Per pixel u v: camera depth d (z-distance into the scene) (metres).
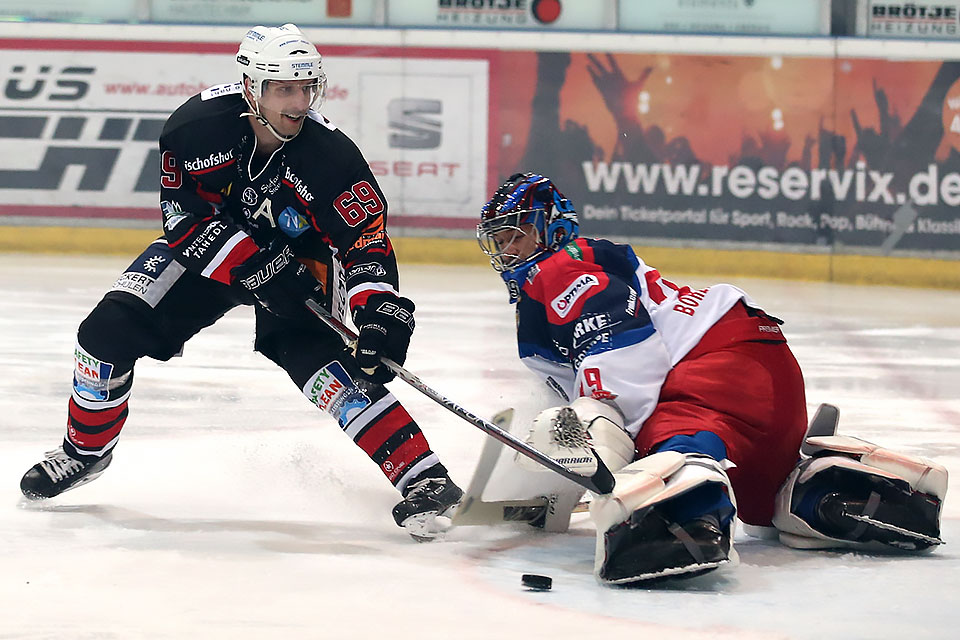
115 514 9.51
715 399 8.24
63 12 31.03
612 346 8.22
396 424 9.06
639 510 7.44
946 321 23.14
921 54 29.09
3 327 19.62
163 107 30.28
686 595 7.44
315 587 7.51
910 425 13.85
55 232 30.42
